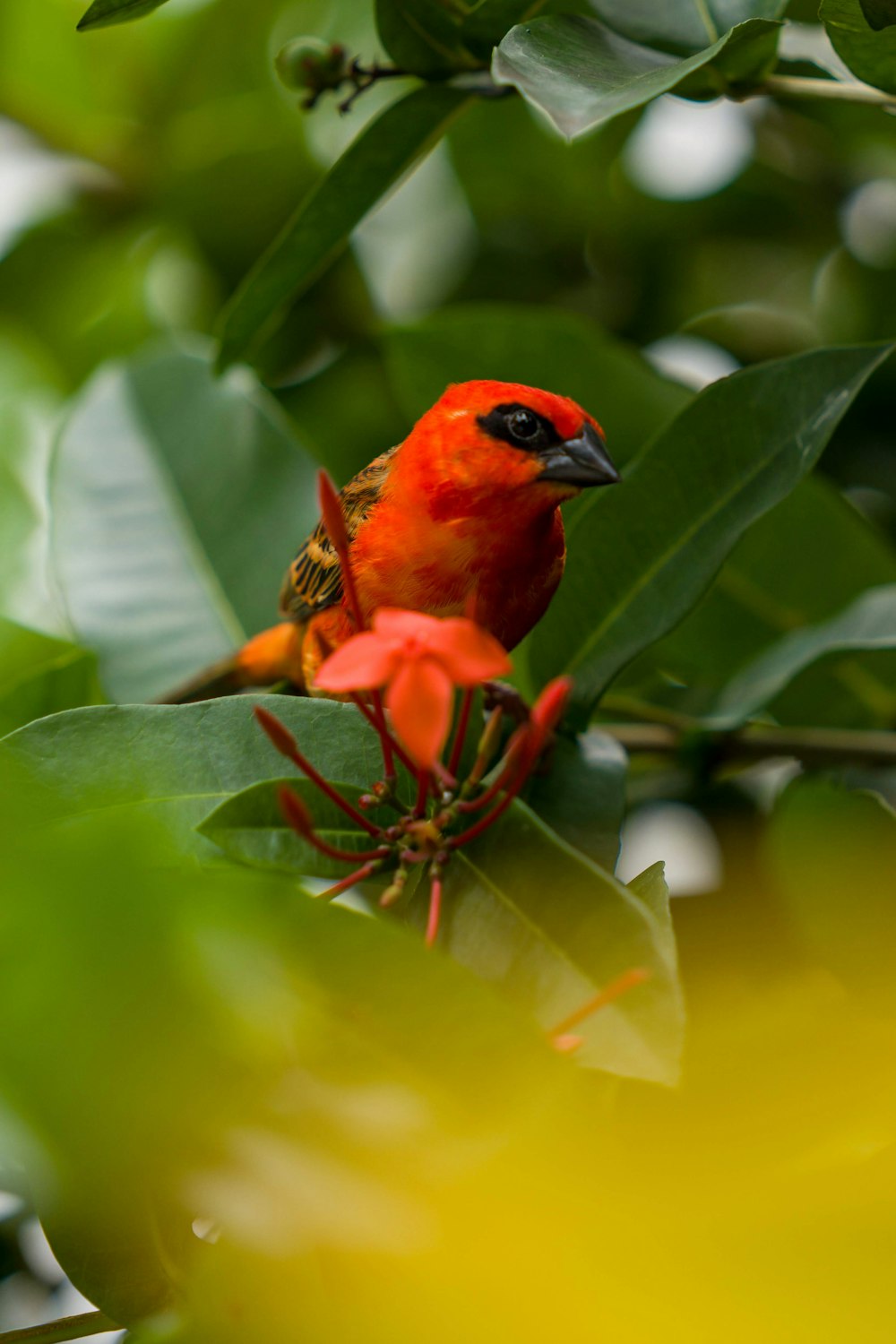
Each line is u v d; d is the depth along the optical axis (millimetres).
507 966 3064
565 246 3305
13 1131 2879
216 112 3299
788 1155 3041
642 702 3207
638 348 3299
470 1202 3025
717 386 3123
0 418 3246
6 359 3254
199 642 3193
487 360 3213
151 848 2834
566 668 3135
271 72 3295
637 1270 3020
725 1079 3055
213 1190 3012
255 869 3080
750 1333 2988
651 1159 3037
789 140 3289
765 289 3305
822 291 3297
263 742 3092
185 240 3299
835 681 3193
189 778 3090
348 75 3123
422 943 3039
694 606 3125
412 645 3045
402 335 3211
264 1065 3027
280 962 3031
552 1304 2980
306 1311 3029
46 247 3297
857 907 3131
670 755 3182
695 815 3207
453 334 3211
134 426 3209
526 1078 3037
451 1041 3039
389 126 3119
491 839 3072
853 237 3287
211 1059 2941
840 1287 3025
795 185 3289
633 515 3131
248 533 3201
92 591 3193
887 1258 3027
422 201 3299
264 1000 3027
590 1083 3051
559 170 3285
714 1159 3041
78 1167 2973
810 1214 3029
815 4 3178
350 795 3086
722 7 3102
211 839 3080
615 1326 2967
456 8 3107
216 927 2928
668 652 3211
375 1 3107
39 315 3293
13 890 2586
